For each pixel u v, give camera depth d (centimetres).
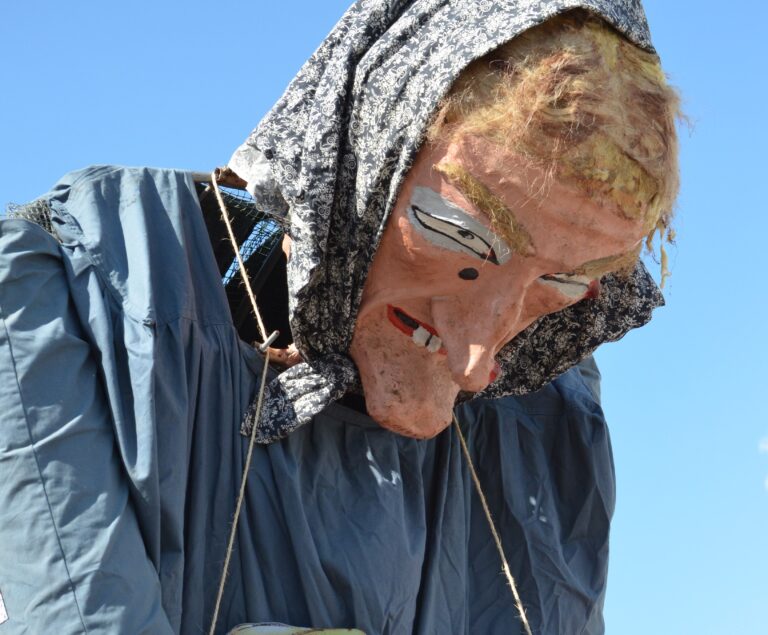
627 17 372
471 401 459
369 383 395
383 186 373
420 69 365
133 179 396
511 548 447
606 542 460
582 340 437
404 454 419
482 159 356
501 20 360
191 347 378
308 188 373
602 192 358
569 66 356
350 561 385
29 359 353
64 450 347
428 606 411
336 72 380
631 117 361
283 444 393
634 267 414
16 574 337
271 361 409
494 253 366
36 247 368
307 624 374
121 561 339
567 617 443
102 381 363
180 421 365
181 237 390
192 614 363
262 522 379
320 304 388
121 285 376
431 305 383
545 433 470
